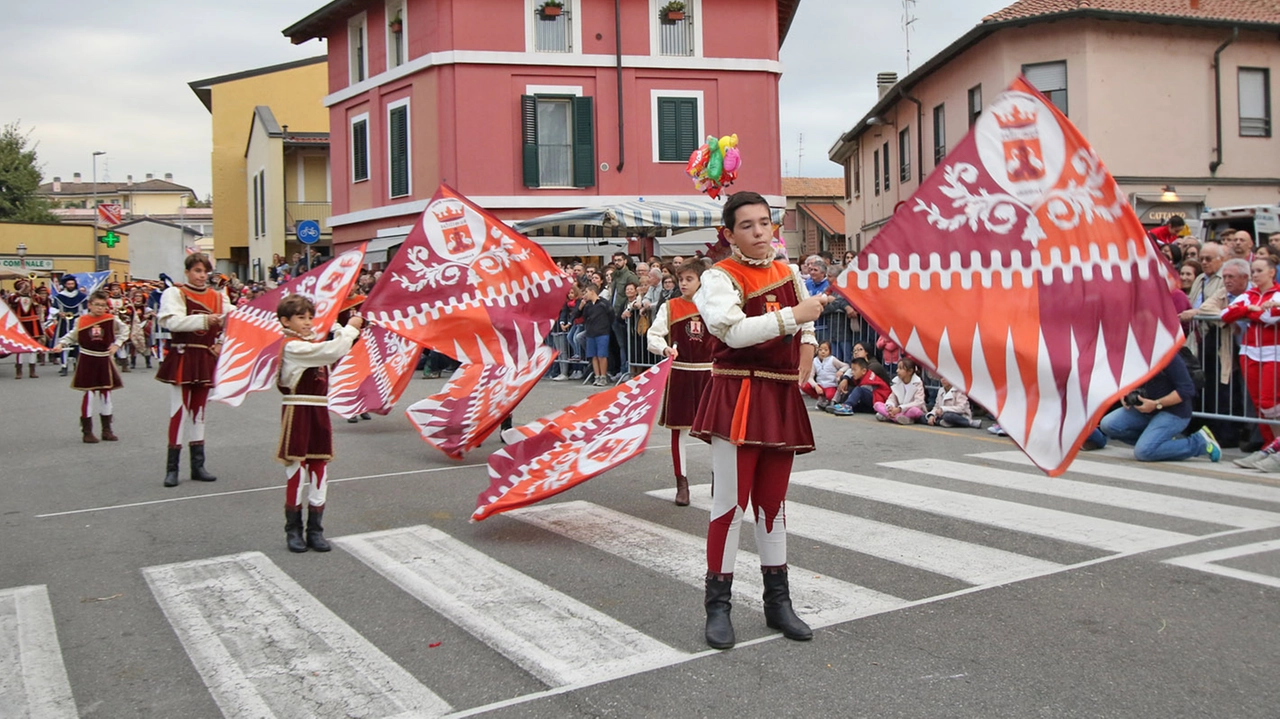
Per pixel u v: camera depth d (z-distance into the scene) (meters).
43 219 57.12
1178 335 4.46
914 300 4.53
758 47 24.89
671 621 4.55
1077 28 21.69
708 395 4.35
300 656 4.24
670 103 24.50
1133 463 8.24
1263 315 8.16
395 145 25.47
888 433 10.08
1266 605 4.59
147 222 56.66
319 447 5.92
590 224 18.53
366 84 26.28
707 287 4.18
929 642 4.22
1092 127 21.72
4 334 13.87
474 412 8.80
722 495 4.26
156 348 24.44
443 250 9.07
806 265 12.69
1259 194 23.03
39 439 11.07
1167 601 4.67
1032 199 4.61
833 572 5.22
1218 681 3.79
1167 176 22.36
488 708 3.67
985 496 6.93
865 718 3.52
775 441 4.14
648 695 3.75
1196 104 22.53
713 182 11.83
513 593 5.02
